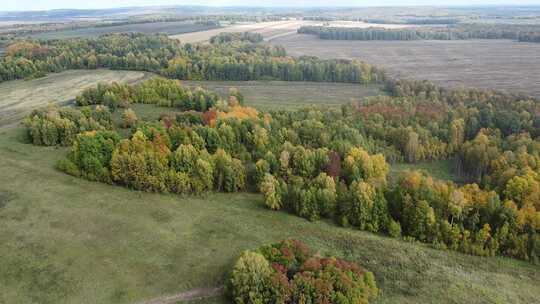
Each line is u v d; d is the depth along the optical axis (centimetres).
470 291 5756
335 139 10331
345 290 5047
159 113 12731
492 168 9575
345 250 6569
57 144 10088
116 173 8150
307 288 4947
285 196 8012
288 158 9006
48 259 5838
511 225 7069
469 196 7606
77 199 7488
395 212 7688
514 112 11762
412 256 6556
